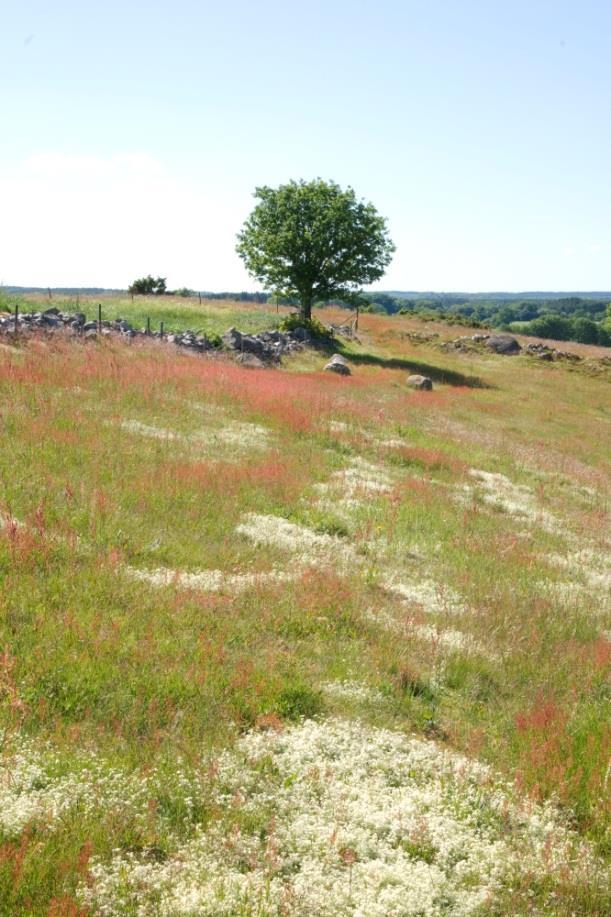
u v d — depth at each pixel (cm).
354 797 687
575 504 2223
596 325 16988
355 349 5700
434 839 638
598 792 732
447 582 1330
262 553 1273
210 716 770
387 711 862
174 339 3731
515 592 1320
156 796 634
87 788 616
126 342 3253
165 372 2638
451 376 5222
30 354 2455
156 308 5753
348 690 882
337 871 582
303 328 5350
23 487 1293
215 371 3003
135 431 1866
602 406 5050
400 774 736
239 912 520
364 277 5703
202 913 513
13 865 516
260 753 718
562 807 723
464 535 1599
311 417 2506
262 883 552
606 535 1914
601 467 3056
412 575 1337
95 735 707
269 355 4294
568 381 5881
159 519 1314
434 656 1007
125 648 859
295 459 1959
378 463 2180
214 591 1071
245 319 5775
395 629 1072
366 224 5716
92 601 961
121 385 2288
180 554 1190
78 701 755
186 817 615
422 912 557
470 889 592
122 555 1105
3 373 2045
